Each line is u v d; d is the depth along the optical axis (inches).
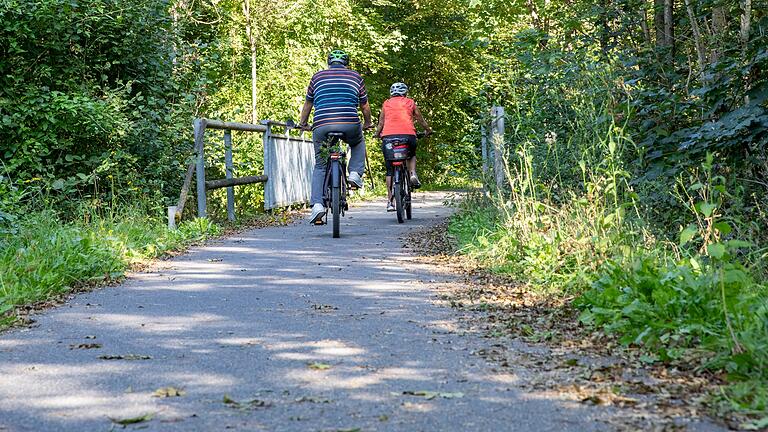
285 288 315.3
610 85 408.5
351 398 173.8
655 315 217.0
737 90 357.4
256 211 691.4
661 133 379.2
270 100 909.2
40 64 525.0
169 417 162.2
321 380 187.6
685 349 197.0
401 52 1451.8
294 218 665.0
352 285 322.0
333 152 503.2
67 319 256.8
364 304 281.0
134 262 378.6
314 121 504.1
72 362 204.8
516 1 642.8
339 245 461.7
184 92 587.8
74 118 501.0
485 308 269.7
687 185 375.6
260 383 185.2
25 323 250.5
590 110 401.4
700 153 364.2
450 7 1375.5
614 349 209.8
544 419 158.7
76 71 533.6
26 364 202.8
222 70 880.9
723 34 378.6
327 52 1082.1
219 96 842.8
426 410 165.5
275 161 709.3
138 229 440.1
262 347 219.5
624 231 314.0
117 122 499.8
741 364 177.8
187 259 401.1
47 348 219.1
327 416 162.1
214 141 593.6
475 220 474.6
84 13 530.6
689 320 209.9
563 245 323.3
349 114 502.3
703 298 217.9
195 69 615.2
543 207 362.6
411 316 259.8
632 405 165.6
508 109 542.6
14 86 506.9
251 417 161.9
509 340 224.8
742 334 185.9
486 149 561.0
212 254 420.5
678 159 368.5
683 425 152.6
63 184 485.4
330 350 215.8
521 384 182.9
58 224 420.5
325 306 277.3
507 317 254.2
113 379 189.3
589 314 239.5
